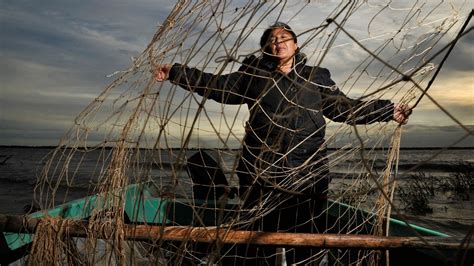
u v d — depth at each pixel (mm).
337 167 2629
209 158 3123
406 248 2043
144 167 1966
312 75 1868
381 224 2711
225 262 3035
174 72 2162
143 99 1998
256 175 2402
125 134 2088
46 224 2230
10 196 24812
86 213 2459
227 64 1619
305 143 2689
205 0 1889
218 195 4211
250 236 2088
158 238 2068
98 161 2221
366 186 2631
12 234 2748
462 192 22969
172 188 1829
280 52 2674
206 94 1641
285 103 2650
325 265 3709
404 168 33375
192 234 2080
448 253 2578
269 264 3047
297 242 2084
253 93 2764
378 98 2279
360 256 3137
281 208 2666
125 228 2098
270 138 2654
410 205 18906
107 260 2230
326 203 3582
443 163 43719
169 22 2006
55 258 2188
